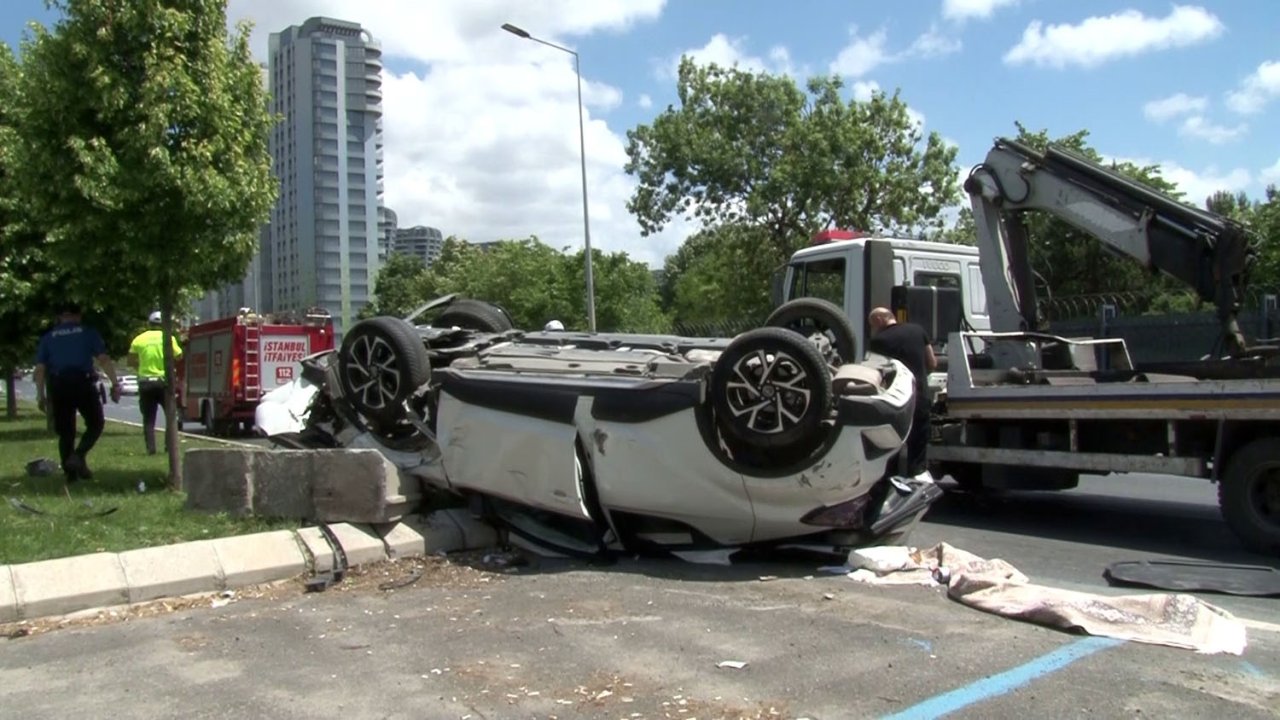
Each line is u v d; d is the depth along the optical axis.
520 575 6.57
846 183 27.95
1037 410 8.48
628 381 6.83
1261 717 4.05
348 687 4.43
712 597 5.96
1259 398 7.14
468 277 50.34
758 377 6.51
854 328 10.82
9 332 18.69
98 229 8.88
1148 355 16.11
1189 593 6.13
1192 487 11.27
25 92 8.85
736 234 30.52
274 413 8.99
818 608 5.69
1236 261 8.55
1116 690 4.34
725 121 29.38
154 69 8.61
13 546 6.40
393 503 6.91
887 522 6.95
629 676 4.55
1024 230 10.35
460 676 4.56
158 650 4.97
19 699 4.32
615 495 6.84
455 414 7.27
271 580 6.25
